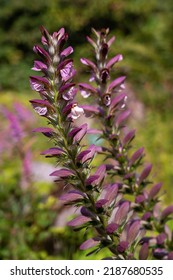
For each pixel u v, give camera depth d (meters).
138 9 16.42
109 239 2.13
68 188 4.71
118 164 2.61
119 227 2.16
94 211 2.08
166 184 6.08
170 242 2.50
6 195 4.68
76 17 15.94
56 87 1.96
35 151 7.21
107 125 2.54
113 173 2.61
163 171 6.52
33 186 4.88
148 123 8.82
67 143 2.01
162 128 8.70
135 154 2.60
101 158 5.93
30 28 16.44
